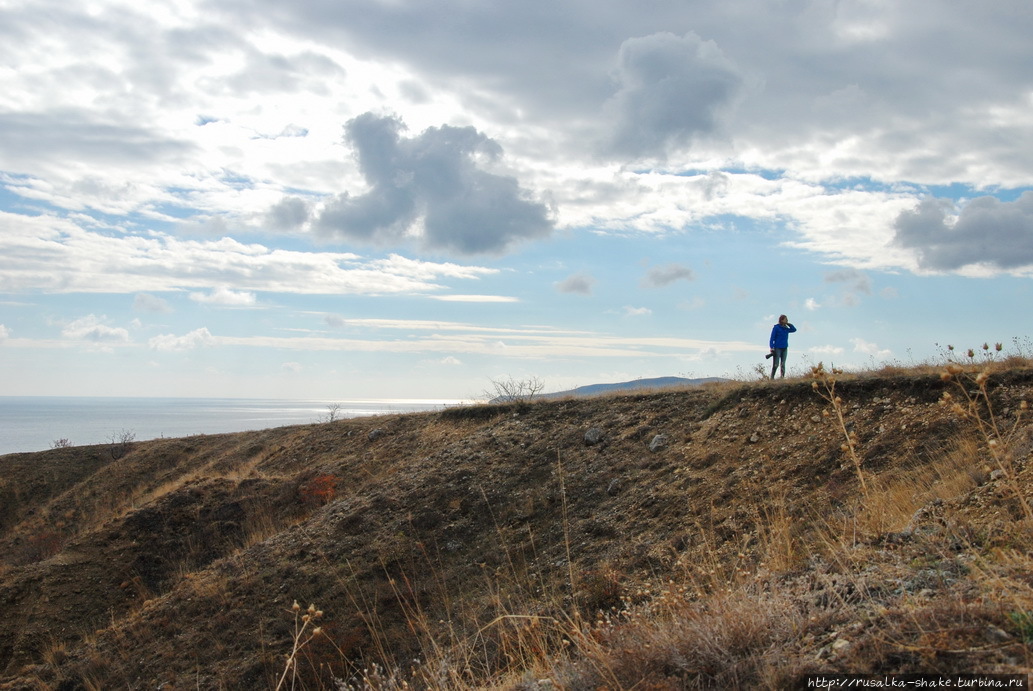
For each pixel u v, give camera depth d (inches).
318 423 1382.9
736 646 142.5
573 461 735.1
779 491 471.2
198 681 519.2
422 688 214.5
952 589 142.6
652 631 163.2
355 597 572.4
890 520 241.4
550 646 202.2
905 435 482.3
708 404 741.3
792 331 790.5
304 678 453.4
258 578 651.5
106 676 577.9
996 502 238.8
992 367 526.6
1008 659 108.2
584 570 470.0
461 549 628.4
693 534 459.8
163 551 880.9
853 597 155.2
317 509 868.6
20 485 1439.5
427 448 977.5
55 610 758.5
